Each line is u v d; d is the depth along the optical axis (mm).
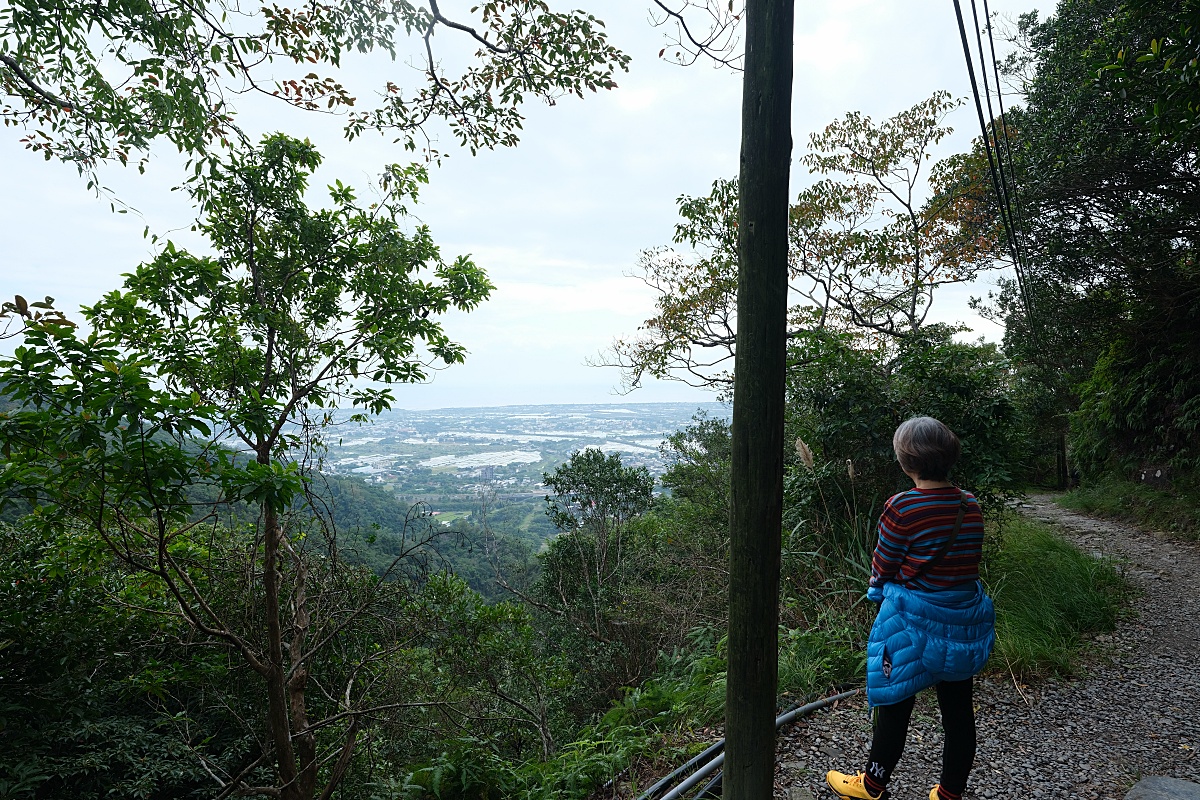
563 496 11680
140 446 3213
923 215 12555
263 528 5383
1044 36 9938
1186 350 9320
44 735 4562
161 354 4707
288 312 5375
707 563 6102
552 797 2777
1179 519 8055
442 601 7355
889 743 1986
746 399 1511
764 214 1490
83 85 4371
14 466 3199
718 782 2404
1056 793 2400
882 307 12484
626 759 2797
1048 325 11156
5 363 2988
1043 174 9188
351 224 5727
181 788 5621
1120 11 7617
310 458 5215
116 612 5281
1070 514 10359
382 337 5469
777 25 1484
